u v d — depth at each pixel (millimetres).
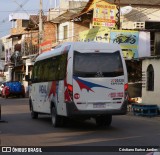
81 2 47469
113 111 15820
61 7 48812
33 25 53844
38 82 19969
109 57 16031
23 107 29984
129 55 31188
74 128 16766
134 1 36719
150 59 25172
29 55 54969
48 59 18453
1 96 49438
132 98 27609
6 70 71500
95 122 19094
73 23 42125
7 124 18531
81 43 15969
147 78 25641
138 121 19609
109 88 15852
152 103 24797
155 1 37062
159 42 31969
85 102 15633
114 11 33156
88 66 15805
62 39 44781
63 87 15992
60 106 16391
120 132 15383
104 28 32531
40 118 21547
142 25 32531
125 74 16109
